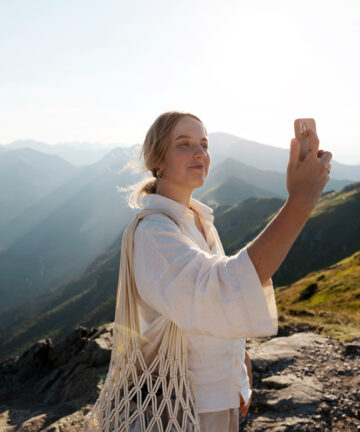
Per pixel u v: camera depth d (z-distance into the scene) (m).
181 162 1.54
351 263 42.19
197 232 1.65
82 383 7.25
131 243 1.42
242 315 1.03
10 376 9.60
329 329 6.29
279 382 4.17
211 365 1.45
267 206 145.50
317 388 4.02
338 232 96.56
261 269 1.02
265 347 5.28
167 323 1.38
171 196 1.62
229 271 1.05
